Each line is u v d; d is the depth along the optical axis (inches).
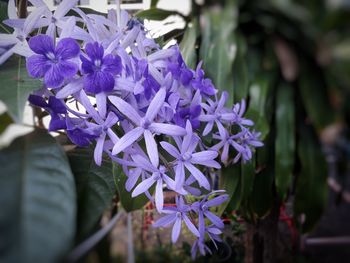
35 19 4.1
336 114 10.3
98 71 3.8
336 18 13.9
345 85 11.8
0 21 5.2
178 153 4.2
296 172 10.3
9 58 4.5
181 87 4.6
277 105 9.3
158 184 4.2
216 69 7.6
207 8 8.9
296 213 9.6
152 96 4.1
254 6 10.0
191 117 4.5
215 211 7.3
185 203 4.9
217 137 5.3
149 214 8.9
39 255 2.1
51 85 3.7
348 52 13.0
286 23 10.2
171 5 9.2
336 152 13.0
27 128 4.6
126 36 4.3
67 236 2.4
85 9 6.1
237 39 8.6
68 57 3.8
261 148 8.5
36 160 3.4
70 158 4.9
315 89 10.0
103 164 4.8
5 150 3.5
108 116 4.0
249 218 9.5
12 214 2.5
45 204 2.7
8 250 2.1
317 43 10.5
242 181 7.6
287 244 14.3
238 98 8.1
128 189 4.3
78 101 4.5
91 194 4.3
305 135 9.8
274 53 9.8
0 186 2.8
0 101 3.6
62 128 4.0
